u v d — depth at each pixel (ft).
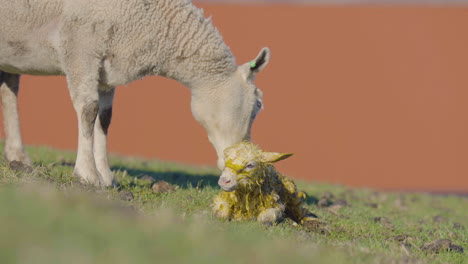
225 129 60.23
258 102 61.93
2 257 21.44
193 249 26.50
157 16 56.18
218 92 59.72
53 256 22.06
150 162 103.55
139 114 253.44
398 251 44.11
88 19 53.36
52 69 56.34
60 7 53.26
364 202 87.81
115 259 23.22
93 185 52.08
